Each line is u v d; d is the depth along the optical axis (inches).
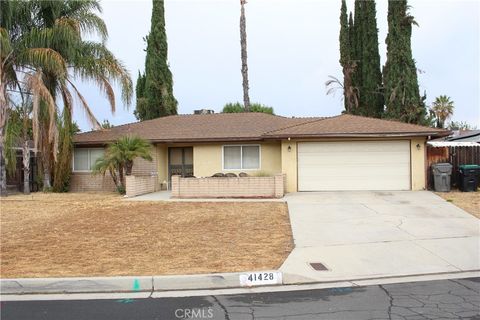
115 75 890.1
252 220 518.3
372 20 1603.1
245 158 882.1
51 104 805.9
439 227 460.1
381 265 334.0
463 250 370.6
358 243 398.3
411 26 1406.3
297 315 235.0
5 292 285.4
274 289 286.0
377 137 783.1
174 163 938.1
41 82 802.8
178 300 264.7
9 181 967.6
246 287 291.4
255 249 380.8
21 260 350.6
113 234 449.4
